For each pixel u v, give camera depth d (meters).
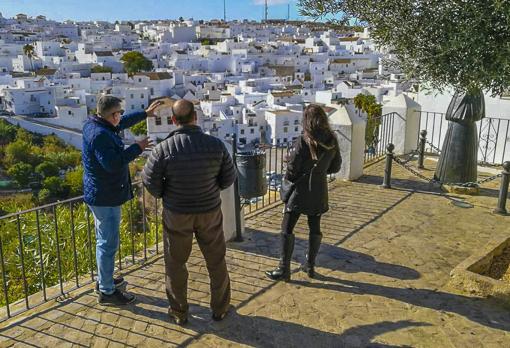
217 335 4.02
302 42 135.50
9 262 6.69
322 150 4.53
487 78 3.67
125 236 7.43
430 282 4.93
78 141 55.66
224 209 5.79
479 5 3.60
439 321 4.21
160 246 5.90
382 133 10.58
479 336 3.99
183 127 3.80
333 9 4.48
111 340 3.93
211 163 3.78
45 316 4.27
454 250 5.71
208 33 157.12
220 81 80.06
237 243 5.92
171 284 4.05
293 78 83.94
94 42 123.62
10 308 4.41
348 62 96.94
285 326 4.15
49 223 7.37
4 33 138.62
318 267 5.28
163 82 74.56
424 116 10.75
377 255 5.57
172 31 146.88
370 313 4.35
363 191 8.06
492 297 4.56
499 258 5.52
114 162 3.87
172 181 3.75
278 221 6.66
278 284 4.89
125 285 4.78
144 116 4.73
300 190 4.68
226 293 4.16
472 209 7.14
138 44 133.12
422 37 4.03
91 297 4.61
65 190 39.16
